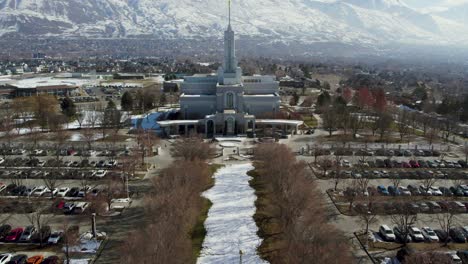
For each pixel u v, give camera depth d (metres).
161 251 106.50
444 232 127.62
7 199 155.75
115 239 126.12
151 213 132.62
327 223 129.88
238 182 176.12
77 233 124.62
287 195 140.62
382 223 137.00
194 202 146.12
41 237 122.25
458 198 158.50
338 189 165.88
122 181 170.62
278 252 119.88
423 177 181.25
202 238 129.00
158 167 195.62
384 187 164.50
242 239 128.25
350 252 114.62
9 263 110.81
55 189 162.00
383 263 113.06
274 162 170.88
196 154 196.62
